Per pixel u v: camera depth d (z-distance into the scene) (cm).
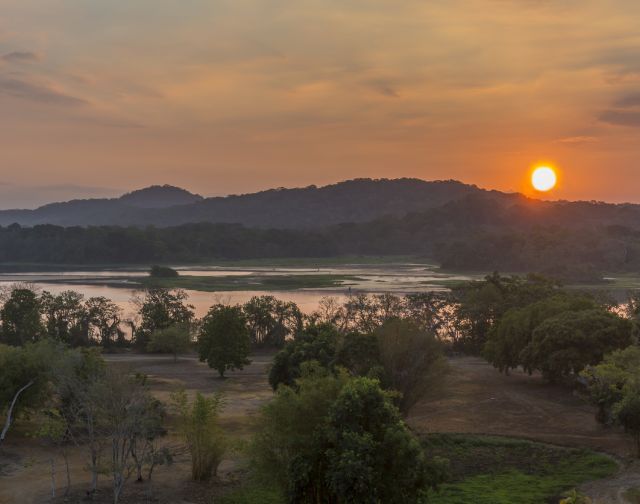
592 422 6141
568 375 7588
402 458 3228
